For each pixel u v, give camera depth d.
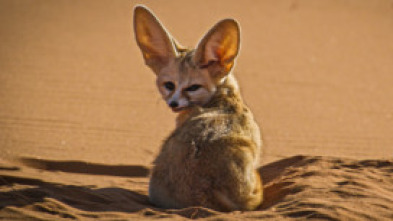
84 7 87.44
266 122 33.06
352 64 53.84
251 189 15.38
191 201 15.01
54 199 15.39
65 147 26.38
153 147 27.36
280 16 85.00
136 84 42.72
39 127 29.73
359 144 28.70
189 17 80.62
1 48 53.69
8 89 38.38
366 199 15.39
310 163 21.42
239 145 15.48
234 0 102.00
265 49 60.06
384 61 55.94
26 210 14.28
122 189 18.42
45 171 21.78
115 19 77.38
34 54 51.88
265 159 25.23
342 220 13.55
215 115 16.58
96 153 25.72
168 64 18.62
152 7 89.62
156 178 15.98
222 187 14.78
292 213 14.13
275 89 42.38
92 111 34.22
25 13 77.38
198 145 15.16
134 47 58.78
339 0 104.31
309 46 62.78
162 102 37.81
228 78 18.66
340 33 72.12
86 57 52.22
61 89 39.56
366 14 89.25
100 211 15.07
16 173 19.80
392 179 18.38
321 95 41.00
